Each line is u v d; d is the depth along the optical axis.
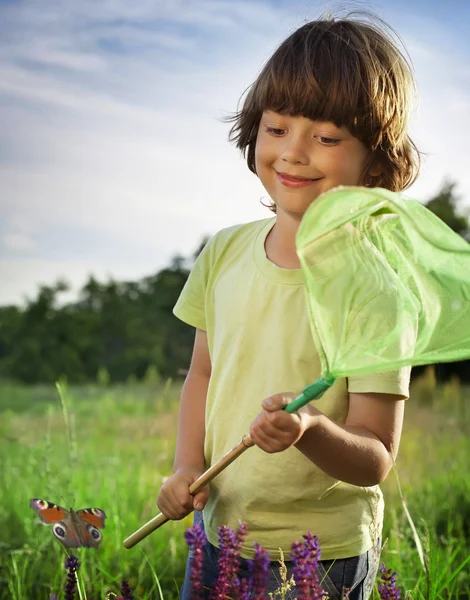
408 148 2.93
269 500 2.61
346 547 2.61
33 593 3.85
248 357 2.69
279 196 2.68
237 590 2.30
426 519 4.64
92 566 3.81
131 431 8.96
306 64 2.65
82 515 2.65
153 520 2.77
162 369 20.88
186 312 3.03
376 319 2.25
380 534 2.79
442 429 7.16
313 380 2.61
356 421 2.53
